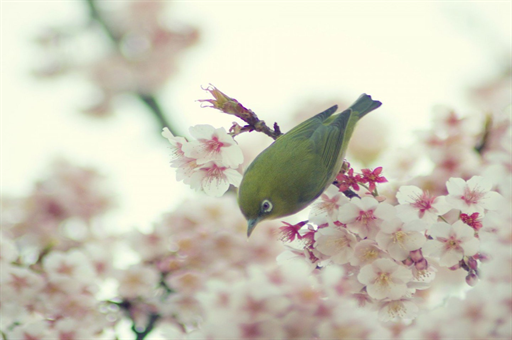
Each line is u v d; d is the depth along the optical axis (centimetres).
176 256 1116
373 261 758
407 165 1066
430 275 780
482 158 1109
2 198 1418
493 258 739
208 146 786
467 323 721
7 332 1013
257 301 627
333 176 1022
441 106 1107
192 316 1046
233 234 1109
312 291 637
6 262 1069
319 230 775
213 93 813
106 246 1305
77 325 1022
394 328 838
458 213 820
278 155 975
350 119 1140
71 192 1453
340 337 631
